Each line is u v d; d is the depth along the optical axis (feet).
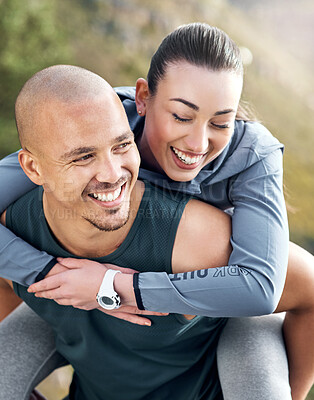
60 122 4.60
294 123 59.47
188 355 6.23
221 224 5.61
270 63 68.49
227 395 5.88
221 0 74.33
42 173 4.97
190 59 5.31
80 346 6.16
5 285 6.76
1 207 5.84
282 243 5.47
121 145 4.76
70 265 5.50
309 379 6.57
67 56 36.45
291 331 6.37
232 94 5.36
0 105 32.94
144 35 59.77
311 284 5.92
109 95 4.74
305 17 79.41
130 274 5.33
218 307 5.18
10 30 33.60
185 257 5.41
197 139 5.44
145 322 5.49
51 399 14.14
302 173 51.75
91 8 58.90
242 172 5.98
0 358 6.30
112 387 6.41
